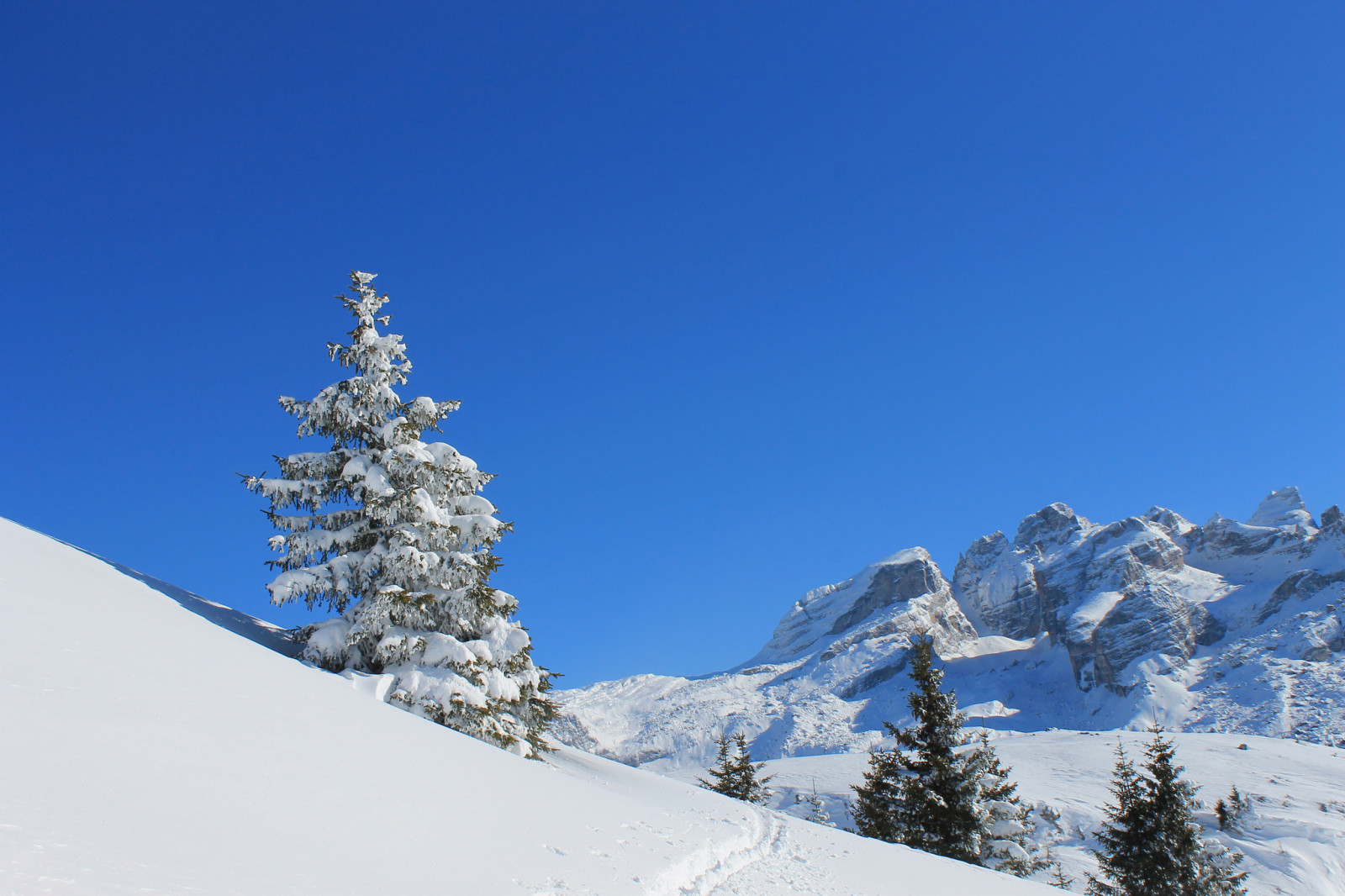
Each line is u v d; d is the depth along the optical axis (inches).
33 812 198.8
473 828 345.4
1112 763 5762.8
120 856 197.0
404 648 784.3
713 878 426.3
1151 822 1413.6
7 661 285.6
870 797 1358.3
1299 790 4845.0
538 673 936.3
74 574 482.6
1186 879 1368.1
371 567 820.6
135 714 294.2
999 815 1316.4
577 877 326.6
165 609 522.9
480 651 832.3
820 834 680.4
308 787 307.1
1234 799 3570.4
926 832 1274.6
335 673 729.6
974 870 719.7
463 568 850.8
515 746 773.3
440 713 734.5
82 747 248.4
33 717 252.4
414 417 923.4
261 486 821.9
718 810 685.9
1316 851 3051.2
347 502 877.2
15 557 442.9
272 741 339.0
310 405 872.9
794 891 442.9
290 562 816.9
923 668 1376.7
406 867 270.1
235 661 441.7
